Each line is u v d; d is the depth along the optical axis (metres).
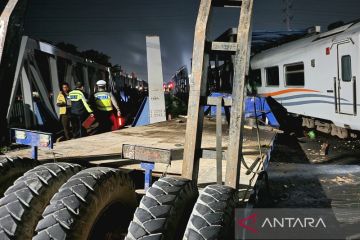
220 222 2.14
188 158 2.68
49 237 2.07
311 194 4.32
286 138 10.73
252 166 3.85
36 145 3.17
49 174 2.55
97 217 2.40
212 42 2.66
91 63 18.02
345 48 9.31
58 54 12.34
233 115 2.55
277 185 4.68
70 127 9.88
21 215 2.26
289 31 14.00
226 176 2.59
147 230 2.09
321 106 10.71
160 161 2.74
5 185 2.80
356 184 4.75
